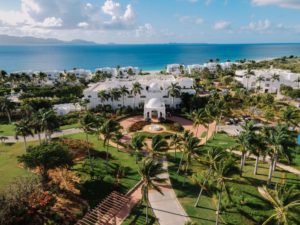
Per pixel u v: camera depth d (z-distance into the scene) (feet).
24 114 299.99
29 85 461.37
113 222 128.88
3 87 452.35
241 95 340.59
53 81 498.28
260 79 426.10
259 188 160.86
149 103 300.20
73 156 185.98
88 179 167.12
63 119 289.33
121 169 181.57
